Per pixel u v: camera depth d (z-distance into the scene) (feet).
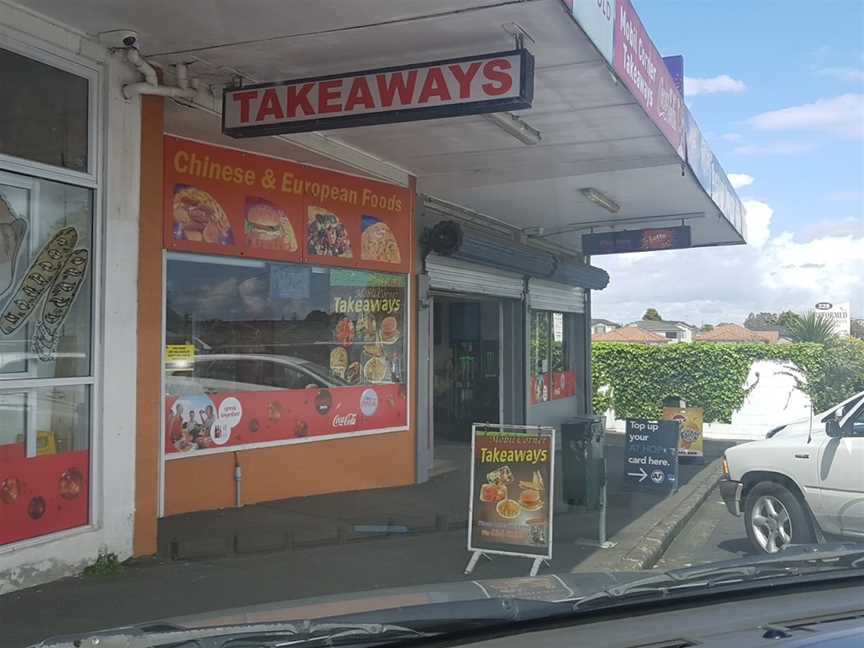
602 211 46.06
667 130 30.86
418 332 37.37
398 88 22.85
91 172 21.11
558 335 60.64
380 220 35.60
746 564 11.41
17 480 19.31
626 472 39.17
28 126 19.77
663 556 26.89
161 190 23.21
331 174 33.40
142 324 22.44
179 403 27.78
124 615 17.58
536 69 23.90
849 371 67.51
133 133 22.09
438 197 42.50
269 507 29.86
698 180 38.09
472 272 44.09
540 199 42.86
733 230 51.96
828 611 9.39
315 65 24.11
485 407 52.08
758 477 25.94
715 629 8.71
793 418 67.87
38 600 18.40
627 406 72.08
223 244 29.25
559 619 9.39
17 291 19.77
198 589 19.79
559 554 25.23
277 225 31.22
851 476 23.18
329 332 33.53
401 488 35.53
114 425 21.35
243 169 30.04
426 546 25.30
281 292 31.68
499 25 20.94
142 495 22.29
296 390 31.94
